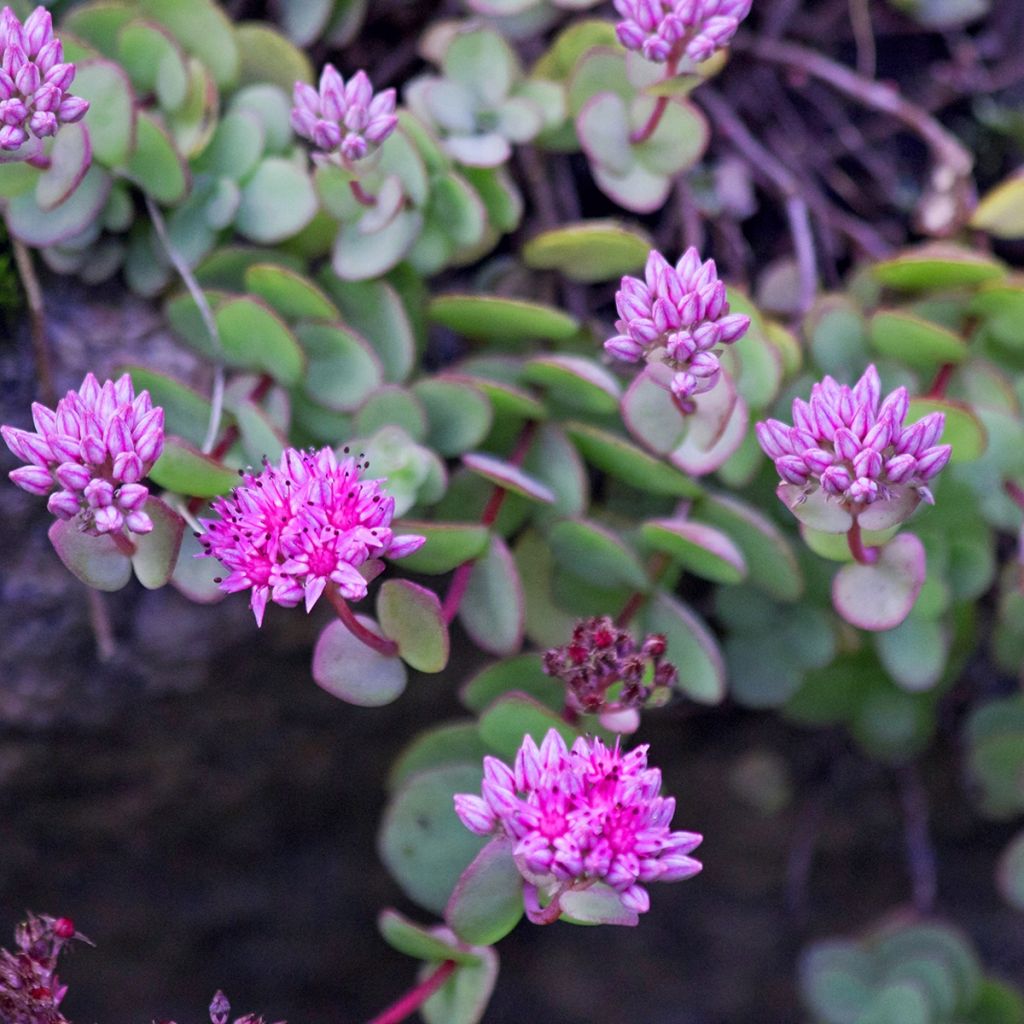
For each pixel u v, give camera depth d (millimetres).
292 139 499
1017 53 546
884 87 539
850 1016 548
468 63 501
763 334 484
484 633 479
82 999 565
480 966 467
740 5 463
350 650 456
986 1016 551
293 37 509
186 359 499
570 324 486
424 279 515
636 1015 591
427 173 490
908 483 437
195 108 490
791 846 572
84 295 498
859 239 530
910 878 580
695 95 528
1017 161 545
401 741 541
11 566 499
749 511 488
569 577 497
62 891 548
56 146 467
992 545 521
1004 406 497
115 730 520
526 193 522
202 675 517
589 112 493
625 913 430
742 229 534
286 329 476
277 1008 577
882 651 503
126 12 489
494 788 427
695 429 470
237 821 546
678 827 569
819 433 436
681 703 549
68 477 433
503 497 487
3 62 447
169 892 555
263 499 437
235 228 498
